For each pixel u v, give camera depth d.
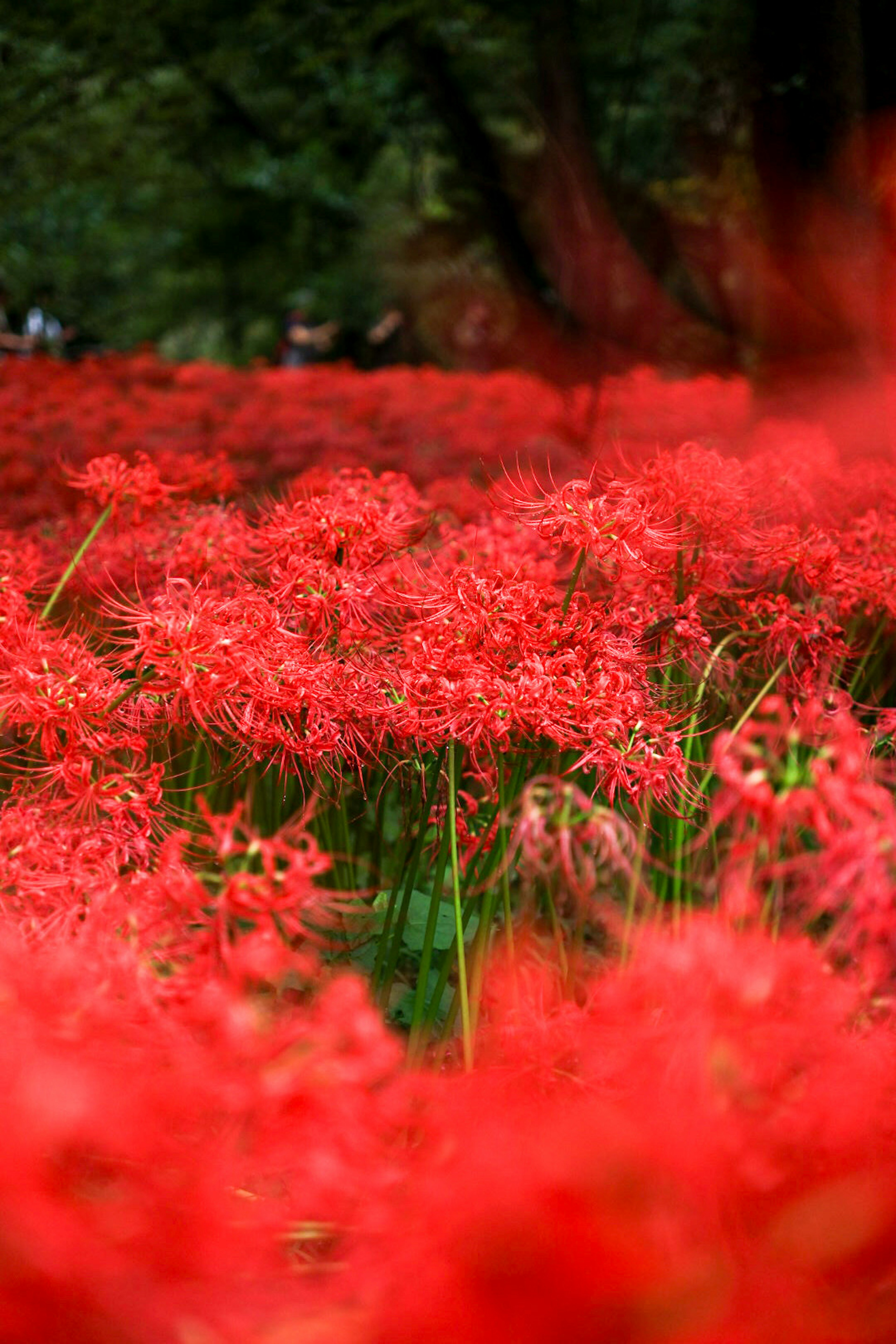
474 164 8.94
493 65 8.70
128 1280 0.75
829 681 2.19
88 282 16.64
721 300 8.01
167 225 14.74
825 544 2.14
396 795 2.70
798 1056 0.97
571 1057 1.27
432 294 12.15
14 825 1.40
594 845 1.20
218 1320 0.78
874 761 1.60
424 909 2.12
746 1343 0.79
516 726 1.63
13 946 1.06
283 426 6.16
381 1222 0.86
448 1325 0.77
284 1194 1.10
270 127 10.95
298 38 8.38
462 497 3.27
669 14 8.09
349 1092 0.88
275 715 1.68
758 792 0.94
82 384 7.55
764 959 0.94
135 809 1.51
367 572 1.92
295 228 14.32
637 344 7.96
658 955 1.00
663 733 1.67
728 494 2.05
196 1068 0.87
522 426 6.13
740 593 2.08
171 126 10.48
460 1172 0.83
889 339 4.03
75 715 1.51
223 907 0.98
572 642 1.79
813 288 4.24
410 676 1.66
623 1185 0.80
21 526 3.69
